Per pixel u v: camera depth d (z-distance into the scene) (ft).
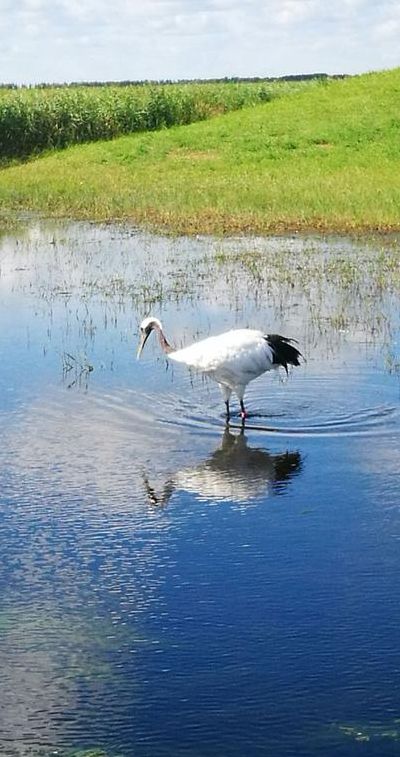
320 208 84.48
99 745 22.45
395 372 44.34
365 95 143.74
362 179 97.35
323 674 24.56
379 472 35.12
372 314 54.13
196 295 59.52
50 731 22.93
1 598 27.96
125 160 117.19
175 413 40.52
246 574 28.94
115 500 33.50
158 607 27.45
